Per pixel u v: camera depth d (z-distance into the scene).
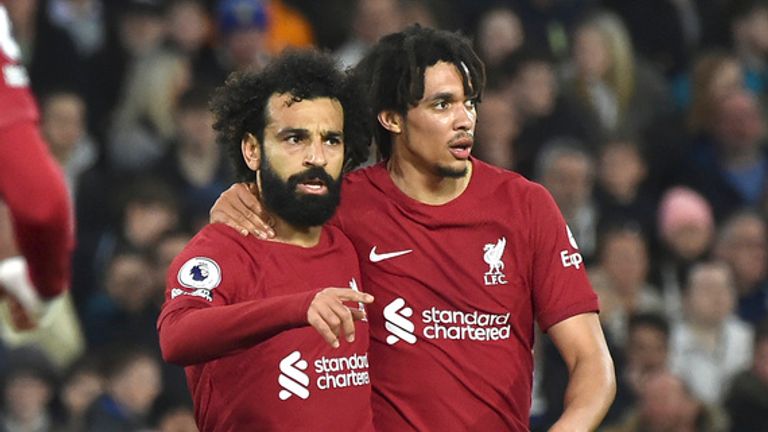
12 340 33.09
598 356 18.31
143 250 35.16
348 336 15.70
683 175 42.75
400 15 42.91
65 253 13.86
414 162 18.38
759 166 42.56
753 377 35.28
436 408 18.17
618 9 47.06
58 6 42.03
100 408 31.78
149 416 32.22
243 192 17.86
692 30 47.38
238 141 17.83
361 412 17.72
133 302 34.50
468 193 18.47
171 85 40.28
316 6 44.38
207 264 17.31
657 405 32.75
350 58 42.03
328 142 17.42
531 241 18.45
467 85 18.09
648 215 39.47
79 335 34.41
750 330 36.94
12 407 31.78
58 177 13.54
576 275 18.53
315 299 15.72
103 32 41.84
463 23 44.03
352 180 18.59
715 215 41.91
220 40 41.62
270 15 42.62
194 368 17.80
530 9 44.53
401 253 18.30
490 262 18.34
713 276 36.44
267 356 17.38
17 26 39.88
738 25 46.72
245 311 16.11
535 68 41.28
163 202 35.75
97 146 39.78
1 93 13.62
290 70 17.44
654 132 43.25
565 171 38.12
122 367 31.95
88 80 41.25
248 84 17.55
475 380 18.22
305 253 17.75
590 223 38.41
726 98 42.72
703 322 36.47
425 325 18.23
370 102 18.31
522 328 18.55
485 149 39.47
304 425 17.41
